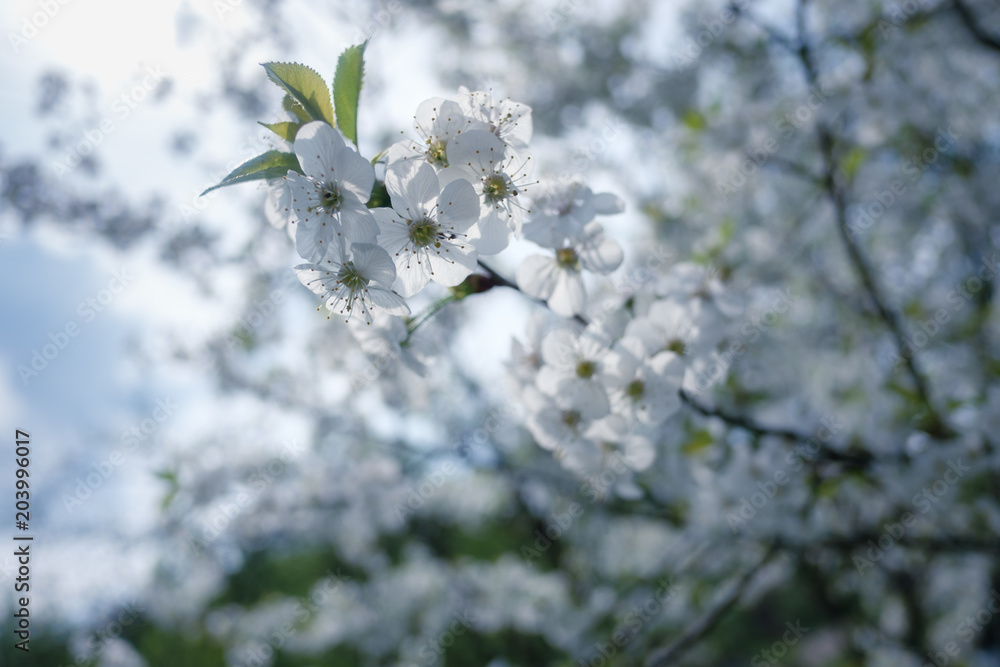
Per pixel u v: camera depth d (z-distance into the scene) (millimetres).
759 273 5711
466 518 9016
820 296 6113
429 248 1720
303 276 1718
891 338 5266
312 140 1604
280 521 6258
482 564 6742
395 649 6391
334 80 1807
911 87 4957
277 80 1730
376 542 7332
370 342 2270
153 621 7031
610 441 2711
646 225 6375
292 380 6090
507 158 1823
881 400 4176
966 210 5527
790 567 5453
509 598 6254
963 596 5930
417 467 6695
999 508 3836
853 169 5305
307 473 6172
